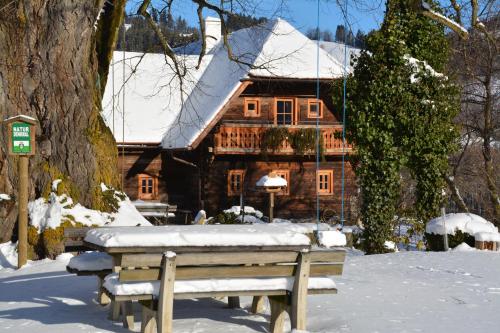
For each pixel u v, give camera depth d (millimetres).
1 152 14633
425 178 17078
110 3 16844
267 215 30844
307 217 31172
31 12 14633
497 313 7238
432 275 10297
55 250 13672
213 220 25688
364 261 12297
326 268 6387
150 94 32531
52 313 7480
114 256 6332
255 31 29703
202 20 19594
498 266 11383
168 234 5969
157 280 5930
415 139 16625
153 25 19219
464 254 13117
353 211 30719
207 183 30125
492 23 20094
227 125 29453
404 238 20422
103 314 7402
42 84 14664
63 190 14406
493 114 26688
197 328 6500
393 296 8297
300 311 6215
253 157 30719
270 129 29578
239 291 6098
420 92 16688
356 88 16719
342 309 7371
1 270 13047
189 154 31016
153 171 31016
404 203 22703
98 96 16047
